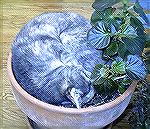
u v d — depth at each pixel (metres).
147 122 1.18
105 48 0.99
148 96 1.19
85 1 1.67
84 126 1.04
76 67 0.99
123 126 1.31
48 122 1.04
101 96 1.02
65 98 1.00
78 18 1.09
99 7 0.97
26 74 1.01
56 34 1.04
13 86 1.03
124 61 0.97
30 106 1.01
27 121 1.24
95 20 0.99
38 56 1.01
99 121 1.03
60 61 1.00
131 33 0.96
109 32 0.97
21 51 1.03
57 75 0.99
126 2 0.96
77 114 0.96
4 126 1.31
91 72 0.99
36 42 1.02
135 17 0.97
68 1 1.67
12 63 1.06
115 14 0.99
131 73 0.95
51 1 1.67
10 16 1.62
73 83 0.98
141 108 1.18
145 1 1.34
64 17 1.09
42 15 1.10
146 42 1.02
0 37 1.55
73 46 1.02
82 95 0.99
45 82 0.99
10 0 1.66
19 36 1.06
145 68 0.97
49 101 1.00
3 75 1.43
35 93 1.00
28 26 1.07
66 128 1.05
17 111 1.34
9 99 1.38
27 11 1.64
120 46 0.97
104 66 0.98
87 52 1.02
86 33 1.05
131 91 1.02
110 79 0.98
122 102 1.01
